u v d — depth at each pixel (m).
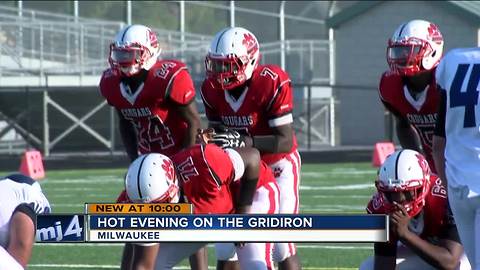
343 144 54.25
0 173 37.94
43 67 51.19
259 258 13.63
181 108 15.14
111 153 46.19
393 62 14.30
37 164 36.31
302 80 56.62
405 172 12.02
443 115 11.91
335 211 25.05
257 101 14.77
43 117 45.97
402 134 15.48
